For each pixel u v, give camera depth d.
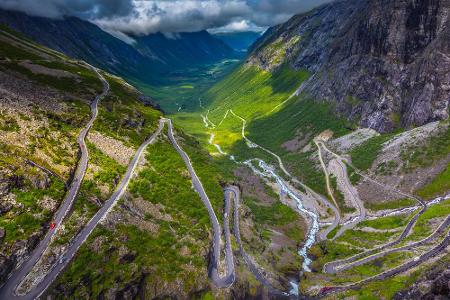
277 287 144.38
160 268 124.88
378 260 155.88
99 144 165.75
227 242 149.38
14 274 103.75
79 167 145.25
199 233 143.75
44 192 124.12
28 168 127.38
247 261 147.12
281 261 166.25
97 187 139.75
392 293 124.56
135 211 138.75
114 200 137.75
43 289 102.06
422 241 162.25
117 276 115.88
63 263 109.75
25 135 143.62
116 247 121.31
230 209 169.75
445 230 165.38
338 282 144.25
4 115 149.50
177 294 122.88
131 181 151.62
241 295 131.00
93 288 110.50
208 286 128.62
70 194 130.38
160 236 134.50
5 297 98.25
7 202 114.31
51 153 142.12
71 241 115.81
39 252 109.69
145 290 119.94
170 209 149.75
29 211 116.31
